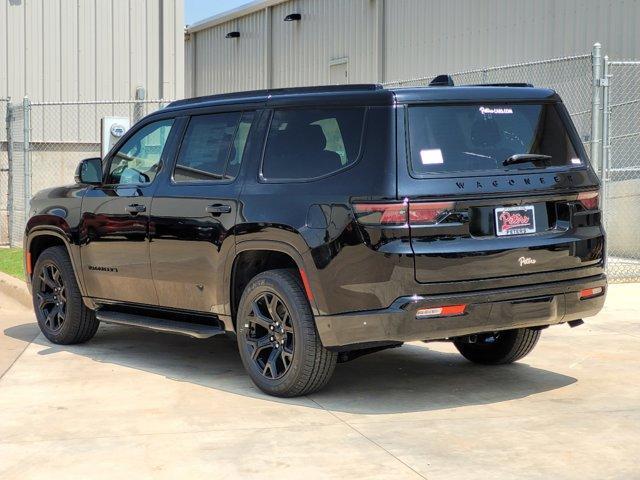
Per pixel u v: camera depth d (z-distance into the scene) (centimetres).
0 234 1502
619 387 595
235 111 615
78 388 600
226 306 599
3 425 511
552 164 562
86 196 710
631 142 1276
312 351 544
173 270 632
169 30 1551
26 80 1506
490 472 427
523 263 531
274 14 2455
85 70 1526
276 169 571
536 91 576
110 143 1219
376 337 512
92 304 716
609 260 1232
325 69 2191
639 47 1241
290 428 502
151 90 1550
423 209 509
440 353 711
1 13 1486
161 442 477
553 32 1397
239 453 458
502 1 1516
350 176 525
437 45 1720
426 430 497
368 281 509
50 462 446
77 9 1517
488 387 597
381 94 530
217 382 616
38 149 1509
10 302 984
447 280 512
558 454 453
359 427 504
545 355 698
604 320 844
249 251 579
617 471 427
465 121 542
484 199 523
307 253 533
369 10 1983
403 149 517
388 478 420
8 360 689
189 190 624
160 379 626
